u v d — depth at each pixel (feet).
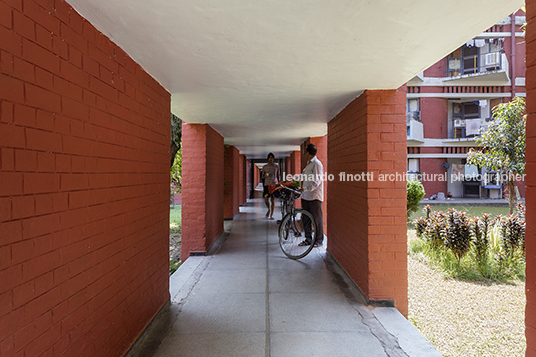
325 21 5.32
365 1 4.67
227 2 4.66
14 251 3.58
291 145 28.60
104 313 5.63
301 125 17.07
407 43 6.25
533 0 3.71
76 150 4.75
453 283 13.96
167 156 9.32
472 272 14.99
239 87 9.41
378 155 9.52
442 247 16.89
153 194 8.16
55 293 4.29
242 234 21.20
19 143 3.65
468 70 54.95
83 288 4.96
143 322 7.54
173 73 7.97
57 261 4.33
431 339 9.27
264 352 7.02
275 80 8.73
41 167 4.00
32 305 3.87
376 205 9.47
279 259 14.94
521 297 12.31
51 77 4.20
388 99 9.56
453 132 56.44
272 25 5.44
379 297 9.48
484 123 53.06
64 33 4.50
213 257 15.29
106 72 5.73
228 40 6.06
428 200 53.88
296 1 4.66
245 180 43.50
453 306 11.53
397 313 9.01
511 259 15.14
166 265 9.23
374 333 7.88
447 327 10.00
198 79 8.51
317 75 8.30
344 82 8.92
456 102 57.26
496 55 52.13
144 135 7.58
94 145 5.28
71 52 4.66
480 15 5.12
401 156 9.50
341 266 12.91
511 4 4.78
